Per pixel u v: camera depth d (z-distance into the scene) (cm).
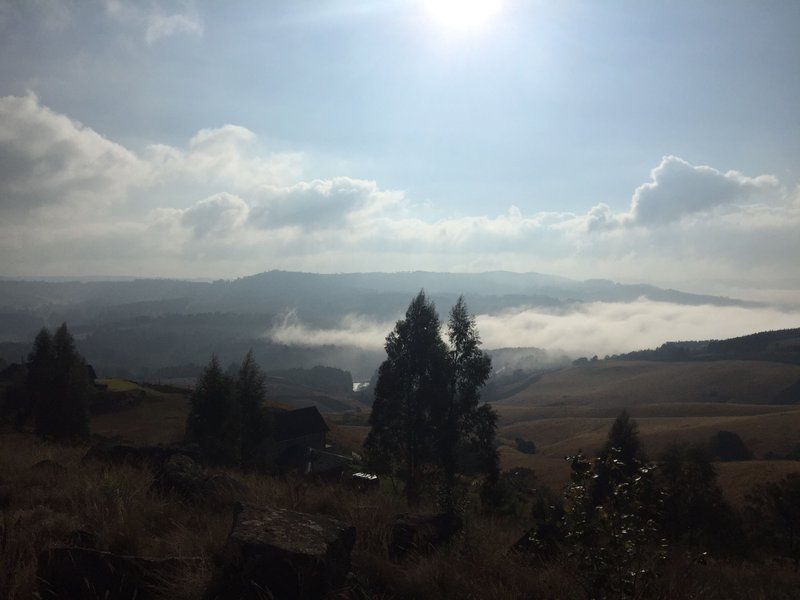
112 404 6209
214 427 3816
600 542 450
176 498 693
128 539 524
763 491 3244
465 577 500
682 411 15712
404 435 2831
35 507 619
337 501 725
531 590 493
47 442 1413
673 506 2227
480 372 2802
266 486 814
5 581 405
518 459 9750
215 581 387
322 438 5762
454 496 830
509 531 761
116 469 877
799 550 2248
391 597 461
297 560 382
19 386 5594
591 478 488
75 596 393
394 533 591
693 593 517
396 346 2888
